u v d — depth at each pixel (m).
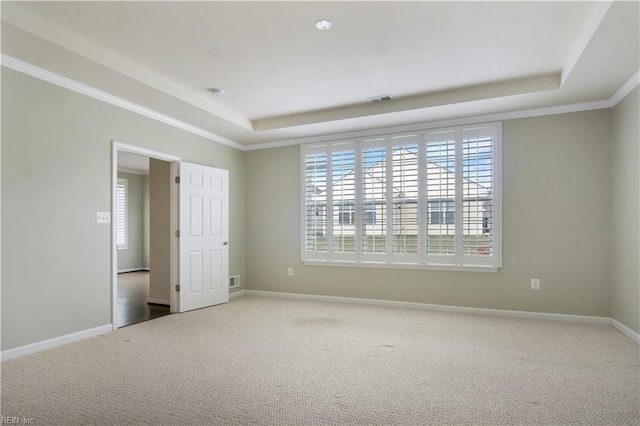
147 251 9.37
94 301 3.71
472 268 4.58
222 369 2.83
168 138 4.62
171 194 4.81
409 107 4.34
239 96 4.28
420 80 3.82
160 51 3.18
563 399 2.33
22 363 2.94
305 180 5.61
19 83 3.10
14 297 3.06
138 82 3.50
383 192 5.09
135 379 2.64
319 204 5.50
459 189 4.66
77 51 2.91
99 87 3.63
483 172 4.57
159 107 4.22
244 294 6.02
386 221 5.06
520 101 4.05
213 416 2.15
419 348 3.31
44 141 3.29
